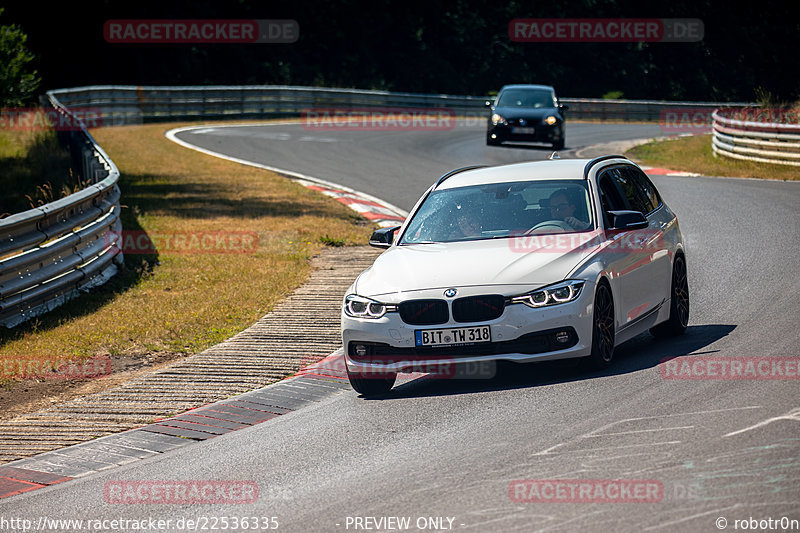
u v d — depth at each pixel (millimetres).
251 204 70500
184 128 133125
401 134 128375
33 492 22609
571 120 188875
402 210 69625
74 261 43594
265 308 41906
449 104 180000
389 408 27312
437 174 87312
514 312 27250
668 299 33312
